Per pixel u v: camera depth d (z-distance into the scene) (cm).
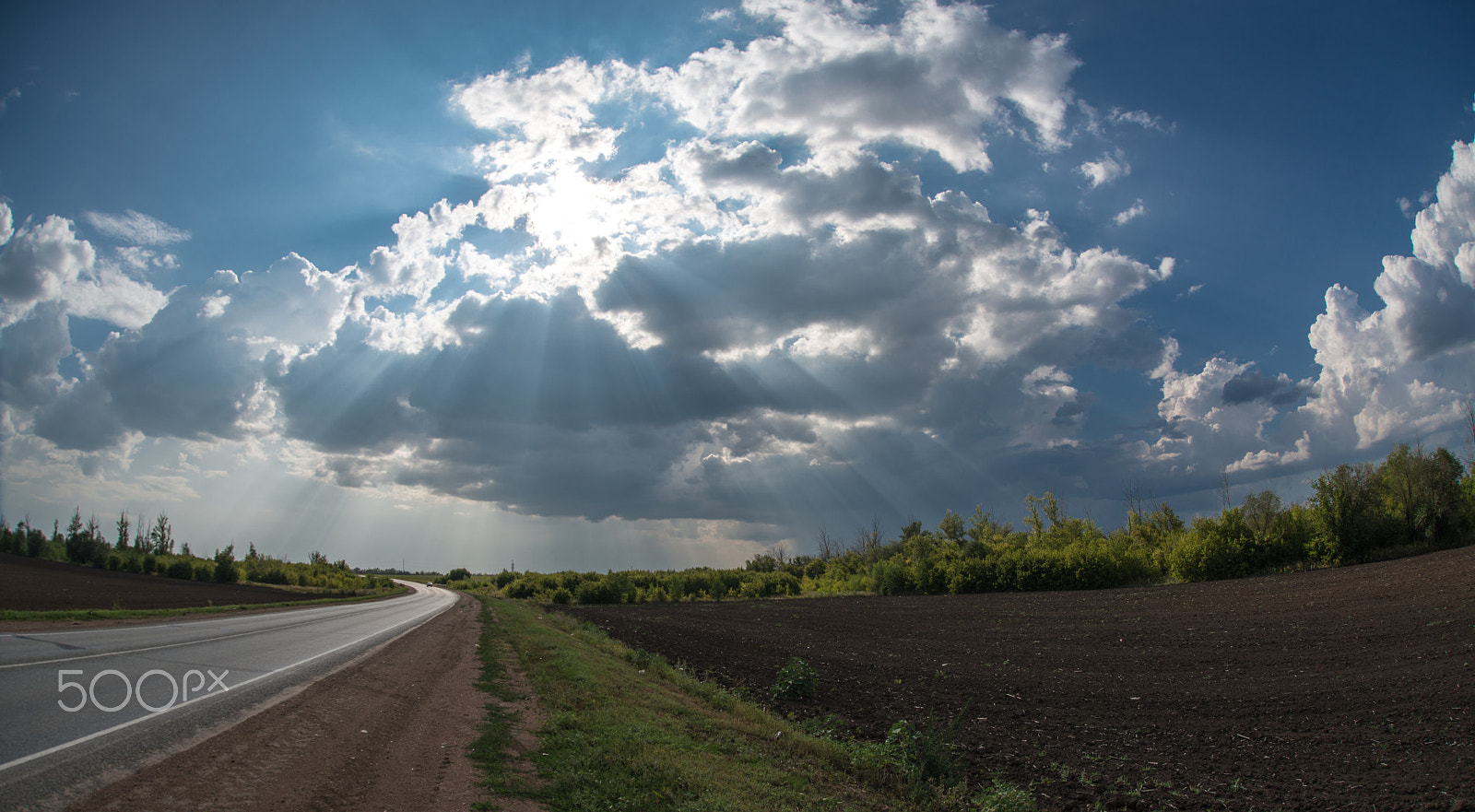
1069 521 7506
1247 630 2402
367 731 841
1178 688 1636
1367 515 4322
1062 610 3662
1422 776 957
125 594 3909
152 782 584
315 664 1399
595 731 903
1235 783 939
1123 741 1204
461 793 626
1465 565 3027
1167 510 6994
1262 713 1358
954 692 1642
